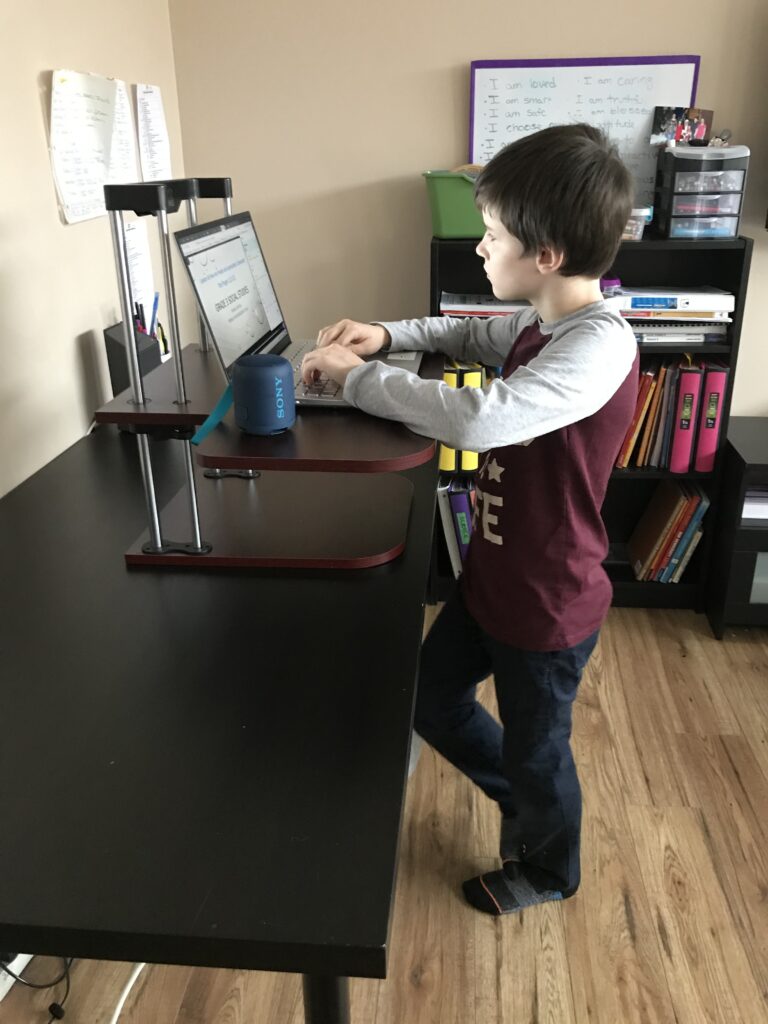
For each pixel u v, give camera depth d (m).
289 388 1.14
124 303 1.16
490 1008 1.48
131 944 0.68
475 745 1.66
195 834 0.77
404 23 2.42
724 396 2.46
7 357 1.58
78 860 0.74
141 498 1.51
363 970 0.67
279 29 2.45
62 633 1.09
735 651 2.50
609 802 1.91
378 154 2.55
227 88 2.51
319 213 2.63
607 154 1.14
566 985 1.51
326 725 0.91
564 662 1.35
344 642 1.06
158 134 2.31
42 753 0.88
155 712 0.94
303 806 0.80
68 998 1.50
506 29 2.40
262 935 0.67
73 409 1.84
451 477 2.70
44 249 1.69
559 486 1.26
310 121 2.54
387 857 0.74
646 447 2.58
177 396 1.24
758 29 2.34
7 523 1.42
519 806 1.52
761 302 2.60
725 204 2.29
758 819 1.86
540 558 1.30
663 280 2.61
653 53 2.39
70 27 1.78
